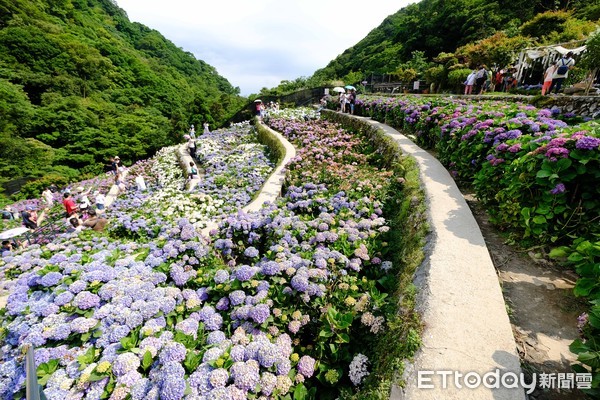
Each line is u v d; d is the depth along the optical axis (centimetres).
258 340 234
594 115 568
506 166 324
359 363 224
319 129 1220
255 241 438
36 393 137
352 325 258
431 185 427
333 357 243
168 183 1228
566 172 256
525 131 376
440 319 202
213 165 1167
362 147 892
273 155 1111
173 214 698
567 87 810
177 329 251
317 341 256
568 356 186
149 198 945
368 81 2619
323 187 582
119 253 379
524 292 238
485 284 231
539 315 217
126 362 209
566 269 257
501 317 203
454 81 1445
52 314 261
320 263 302
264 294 278
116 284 294
